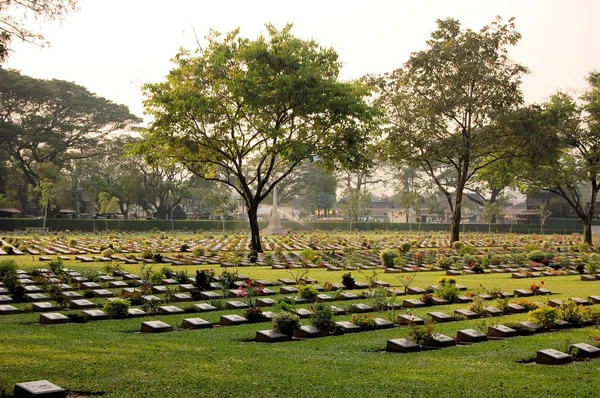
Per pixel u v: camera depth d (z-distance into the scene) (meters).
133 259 30.33
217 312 15.56
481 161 52.22
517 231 88.38
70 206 88.81
